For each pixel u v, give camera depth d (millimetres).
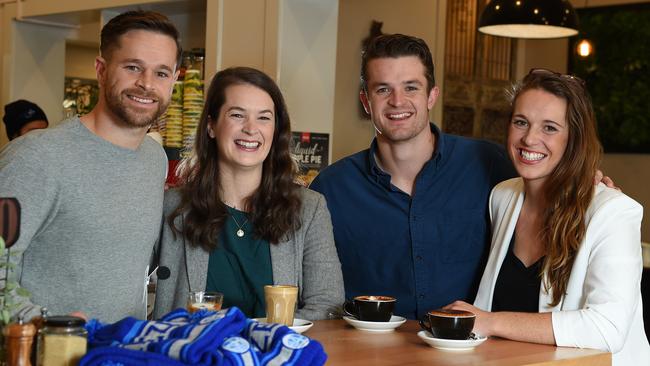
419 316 2922
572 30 5469
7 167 2137
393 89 2828
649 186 7520
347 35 6488
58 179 2186
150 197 2408
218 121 2605
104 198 2273
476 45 7719
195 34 4953
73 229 2225
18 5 5938
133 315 2342
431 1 6645
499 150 3006
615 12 7676
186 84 4203
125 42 2293
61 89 6371
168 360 1509
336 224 3020
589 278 2371
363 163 3012
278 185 2648
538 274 2514
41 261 2217
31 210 2123
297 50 4340
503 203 2744
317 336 2234
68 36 6422
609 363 2178
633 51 7578
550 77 2547
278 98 2648
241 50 4422
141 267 2381
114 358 1500
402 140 2854
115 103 2279
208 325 1610
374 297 2406
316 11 4418
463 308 2305
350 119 6531
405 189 2963
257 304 2586
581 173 2475
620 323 2250
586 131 2490
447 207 2926
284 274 2609
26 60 6141
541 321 2244
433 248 2914
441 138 2953
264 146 2576
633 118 7582
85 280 2240
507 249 2643
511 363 1958
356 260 3014
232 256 2609
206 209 2611
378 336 2264
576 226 2424
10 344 1509
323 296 2619
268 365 1620
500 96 7984
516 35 5594
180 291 2598
